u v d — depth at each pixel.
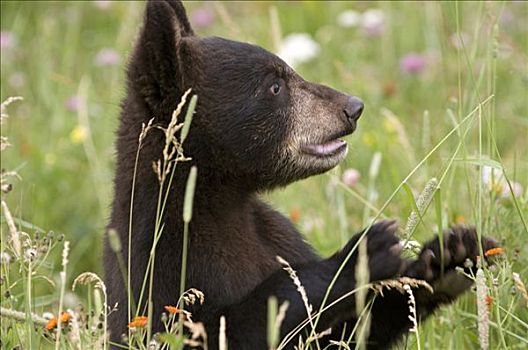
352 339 9.65
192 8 20.91
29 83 19.38
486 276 9.52
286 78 11.06
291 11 21.33
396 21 20.17
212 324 9.48
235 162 10.66
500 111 16.03
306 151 11.03
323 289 9.29
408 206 12.09
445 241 9.48
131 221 9.62
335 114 11.12
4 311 9.30
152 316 9.76
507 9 18.22
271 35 18.91
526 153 13.10
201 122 10.59
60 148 16.72
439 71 17.86
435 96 17.28
